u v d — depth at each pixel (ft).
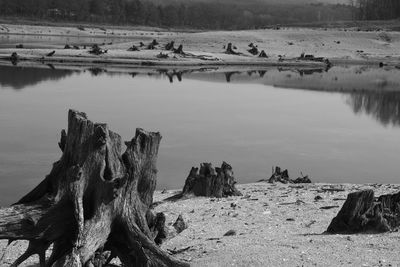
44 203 25.13
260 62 261.03
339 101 143.13
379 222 35.76
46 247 25.38
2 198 52.49
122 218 25.64
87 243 24.35
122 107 114.21
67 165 25.59
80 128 25.27
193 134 89.61
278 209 45.42
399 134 99.71
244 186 58.08
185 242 34.55
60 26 603.26
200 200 50.29
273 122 106.11
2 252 33.35
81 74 176.55
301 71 235.20
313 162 74.84
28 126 89.15
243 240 33.63
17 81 148.66
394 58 319.88
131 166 26.04
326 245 30.96
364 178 67.41
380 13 581.12
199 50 297.94
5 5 646.74
